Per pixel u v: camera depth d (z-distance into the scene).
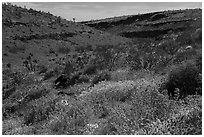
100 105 9.38
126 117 7.34
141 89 9.82
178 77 9.64
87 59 22.66
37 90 15.36
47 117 10.20
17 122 10.91
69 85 15.59
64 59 30.97
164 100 7.82
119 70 15.59
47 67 25.98
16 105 13.92
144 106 7.66
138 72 14.32
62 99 12.39
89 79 15.63
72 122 8.53
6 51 35.03
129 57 17.72
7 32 42.91
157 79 11.61
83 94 11.98
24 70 27.47
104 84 12.66
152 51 18.70
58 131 8.16
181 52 15.24
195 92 8.94
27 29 47.44
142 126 6.66
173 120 6.29
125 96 10.14
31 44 40.75
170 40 20.70
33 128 9.23
